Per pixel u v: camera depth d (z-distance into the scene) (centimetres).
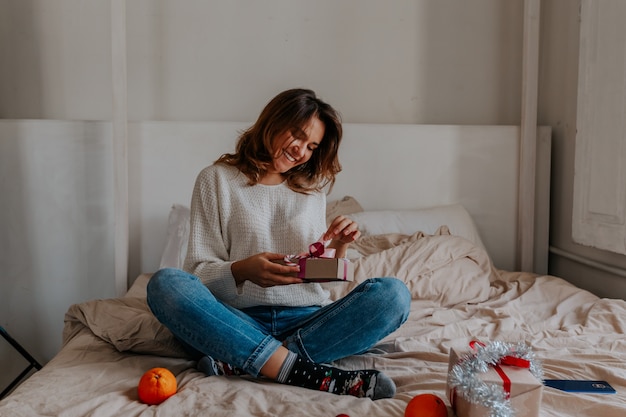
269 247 156
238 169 161
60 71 275
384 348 166
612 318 187
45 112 276
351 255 224
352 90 291
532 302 210
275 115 151
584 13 246
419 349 164
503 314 194
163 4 278
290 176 163
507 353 124
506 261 285
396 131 276
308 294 157
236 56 283
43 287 260
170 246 243
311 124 152
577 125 252
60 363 156
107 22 275
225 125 265
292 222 157
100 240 262
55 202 258
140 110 280
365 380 134
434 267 217
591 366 146
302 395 132
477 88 297
